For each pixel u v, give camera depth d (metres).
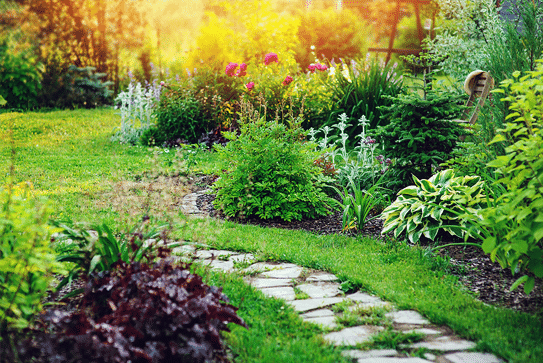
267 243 5.03
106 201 5.71
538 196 3.27
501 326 3.21
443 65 9.91
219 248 4.91
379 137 7.02
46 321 3.05
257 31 14.59
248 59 14.83
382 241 5.25
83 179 7.73
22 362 2.60
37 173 8.00
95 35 17.97
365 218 6.14
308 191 6.34
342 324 3.30
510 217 3.26
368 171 7.39
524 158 3.26
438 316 3.33
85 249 3.39
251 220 6.23
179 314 2.71
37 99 15.71
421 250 4.74
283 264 4.54
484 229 4.20
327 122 10.25
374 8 20.56
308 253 4.72
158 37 19.80
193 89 11.52
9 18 14.91
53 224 3.55
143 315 2.69
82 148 10.57
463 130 6.53
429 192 5.46
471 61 9.37
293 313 3.42
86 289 3.05
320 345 3.01
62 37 16.91
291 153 6.38
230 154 6.58
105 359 2.39
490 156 5.19
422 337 3.10
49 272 3.18
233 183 6.32
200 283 3.16
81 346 2.42
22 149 10.01
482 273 4.27
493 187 5.02
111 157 9.44
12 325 2.71
